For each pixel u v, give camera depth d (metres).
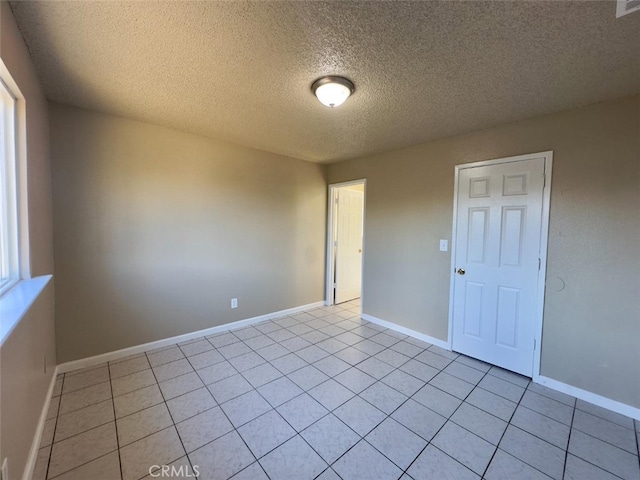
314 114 2.44
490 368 2.64
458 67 1.71
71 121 2.35
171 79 1.90
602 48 1.50
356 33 1.42
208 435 1.75
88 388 2.20
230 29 1.41
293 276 4.13
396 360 2.77
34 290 1.52
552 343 2.34
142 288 2.78
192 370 2.51
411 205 3.33
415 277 3.31
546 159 2.34
